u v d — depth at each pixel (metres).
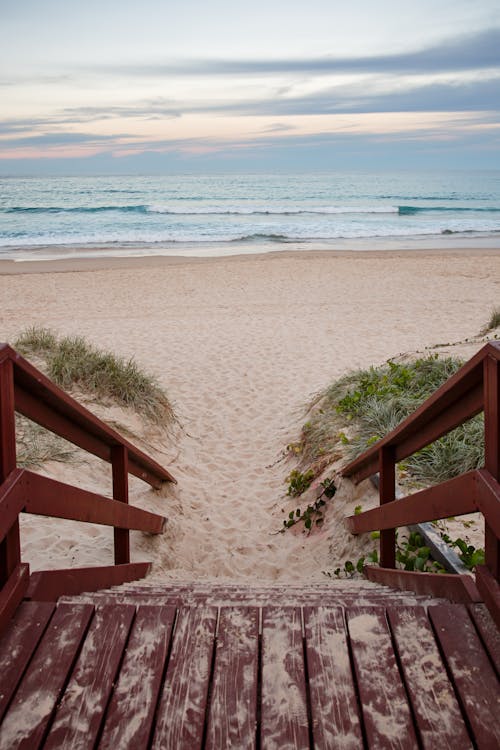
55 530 4.88
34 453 6.01
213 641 2.10
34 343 8.66
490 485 1.98
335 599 2.63
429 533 4.13
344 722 1.80
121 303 16.06
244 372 10.09
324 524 5.61
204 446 7.79
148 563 4.42
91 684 1.91
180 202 58.38
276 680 1.95
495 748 1.68
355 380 8.32
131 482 6.23
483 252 26.27
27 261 24.52
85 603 2.24
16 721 1.77
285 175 129.50
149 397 7.85
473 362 2.10
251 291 17.47
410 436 3.28
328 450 6.57
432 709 1.81
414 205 55.69
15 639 2.05
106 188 78.31
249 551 5.54
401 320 13.74
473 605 2.17
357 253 25.89
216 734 1.77
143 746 1.72
